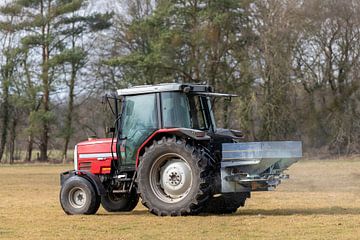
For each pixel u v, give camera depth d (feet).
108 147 61.46
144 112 59.26
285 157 55.01
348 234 45.62
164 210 56.29
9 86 252.42
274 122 206.49
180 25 223.71
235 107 208.74
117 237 45.96
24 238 46.32
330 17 210.79
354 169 138.00
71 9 241.14
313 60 216.33
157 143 56.80
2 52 255.09
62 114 253.24
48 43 244.42
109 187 61.57
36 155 266.36
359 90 213.46
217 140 59.41
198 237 45.19
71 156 259.80
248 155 55.01
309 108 213.87
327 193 83.56
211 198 59.57
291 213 59.31
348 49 215.72
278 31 205.87
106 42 244.63
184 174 55.98
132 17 244.83
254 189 55.57
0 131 259.80
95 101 247.50
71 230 50.03
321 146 212.43
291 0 207.10
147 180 57.06
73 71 248.93
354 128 212.43
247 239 44.09
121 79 238.27
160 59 217.36
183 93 58.54
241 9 216.74
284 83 207.21
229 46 221.46
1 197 85.92
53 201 78.13
